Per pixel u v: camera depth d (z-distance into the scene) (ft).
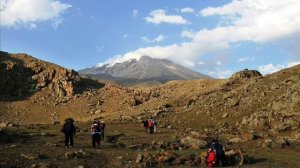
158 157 91.25
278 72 269.03
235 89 266.77
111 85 484.33
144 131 199.00
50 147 111.45
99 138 117.70
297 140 139.23
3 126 215.10
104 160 92.99
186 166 88.28
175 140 144.36
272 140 133.59
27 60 515.09
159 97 398.62
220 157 90.27
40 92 457.68
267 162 97.40
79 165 83.82
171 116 262.06
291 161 100.07
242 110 218.38
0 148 101.65
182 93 383.45
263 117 185.88
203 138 131.85
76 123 268.41
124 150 111.14
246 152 114.42
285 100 187.93
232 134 167.73
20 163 83.41
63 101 437.58
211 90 312.09
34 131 174.70
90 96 448.65
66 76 488.02
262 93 224.53
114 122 255.29
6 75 461.37
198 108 256.73
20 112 408.46
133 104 405.59
